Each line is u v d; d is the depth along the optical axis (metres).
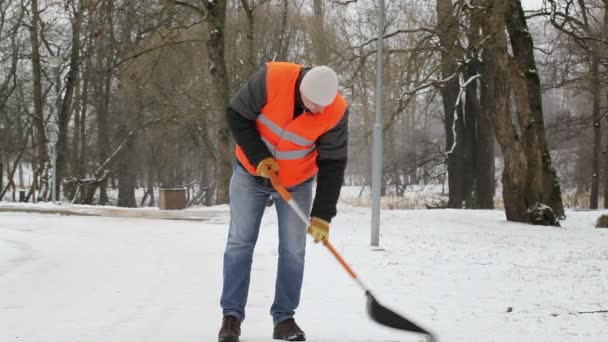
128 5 17.92
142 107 27.98
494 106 15.34
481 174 26.41
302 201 4.26
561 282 6.53
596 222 16.53
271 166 3.97
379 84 9.65
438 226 13.33
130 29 19.77
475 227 13.53
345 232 11.39
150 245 9.31
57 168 26.22
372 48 18.59
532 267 7.57
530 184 15.44
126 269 7.21
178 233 10.98
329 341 4.21
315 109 3.83
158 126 28.97
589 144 36.44
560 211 17.25
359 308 5.27
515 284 6.41
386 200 31.92
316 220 4.06
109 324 4.67
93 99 32.69
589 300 5.60
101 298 5.63
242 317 4.21
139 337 4.30
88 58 28.84
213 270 7.12
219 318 4.88
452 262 7.89
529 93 16.75
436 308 5.29
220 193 19.19
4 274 6.88
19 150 36.25
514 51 16.73
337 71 17.23
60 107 30.38
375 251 8.77
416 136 39.66
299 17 27.06
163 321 4.77
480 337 4.35
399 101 15.88
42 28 28.48
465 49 15.16
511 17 16.44
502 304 5.44
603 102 32.94
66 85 27.34
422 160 34.50
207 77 25.88
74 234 10.78
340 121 3.99
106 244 9.45
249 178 4.18
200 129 28.38
